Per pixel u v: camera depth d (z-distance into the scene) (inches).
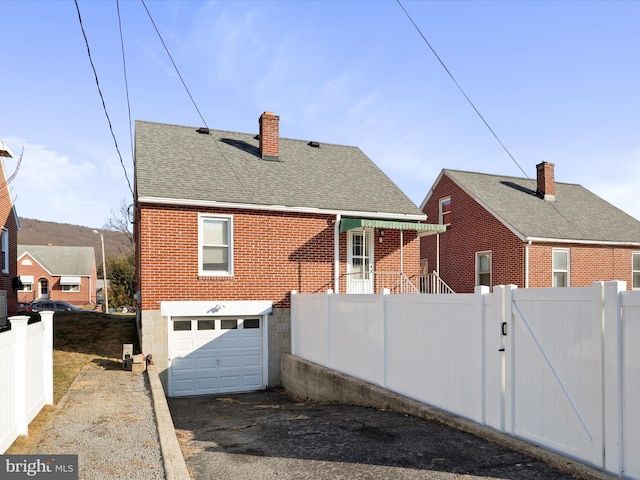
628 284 819.4
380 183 711.1
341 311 452.1
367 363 403.2
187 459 258.1
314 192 634.8
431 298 322.3
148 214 531.8
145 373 459.5
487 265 802.2
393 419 317.1
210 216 557.6
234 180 610.2
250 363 575.2
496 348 263.9
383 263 642.8
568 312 222.1
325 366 483.8
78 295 2194.9
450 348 303.1
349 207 618.2
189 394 545.6
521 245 735.7
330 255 610.2
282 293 585.0
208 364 556.1
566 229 778.2
